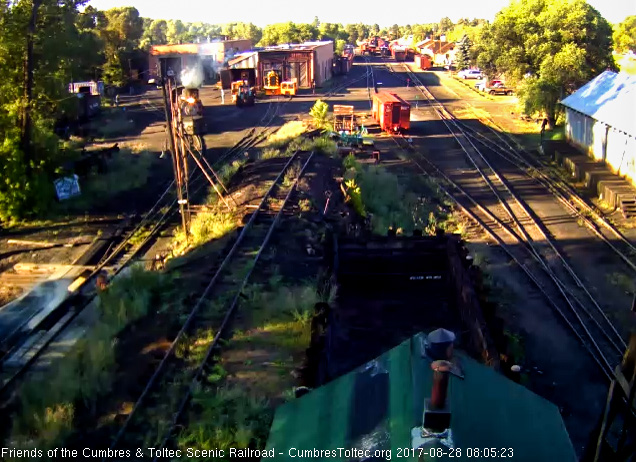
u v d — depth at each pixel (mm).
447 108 49750
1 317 14742
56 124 36812
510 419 5102
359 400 5512
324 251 14609
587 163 28875
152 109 49250
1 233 20734
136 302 13789
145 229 20641
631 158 25188
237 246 16812
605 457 7527
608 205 24234
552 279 17094
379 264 14180
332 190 23609
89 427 9648
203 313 13180
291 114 44344
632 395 6684
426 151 34406
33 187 21812
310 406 5781
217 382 10641
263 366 11117
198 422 9523
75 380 10734
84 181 25641
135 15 92375
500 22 45781
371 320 12070
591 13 42469
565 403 11461
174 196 24250
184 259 16891
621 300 15867
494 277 17422
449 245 13742
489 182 27797
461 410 4953
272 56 60469
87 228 21016
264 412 9766
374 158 31484
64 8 25031
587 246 19828
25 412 10039
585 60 41031
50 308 15117
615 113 27938
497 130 40344
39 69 24875
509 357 8594
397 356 5730
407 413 4934
